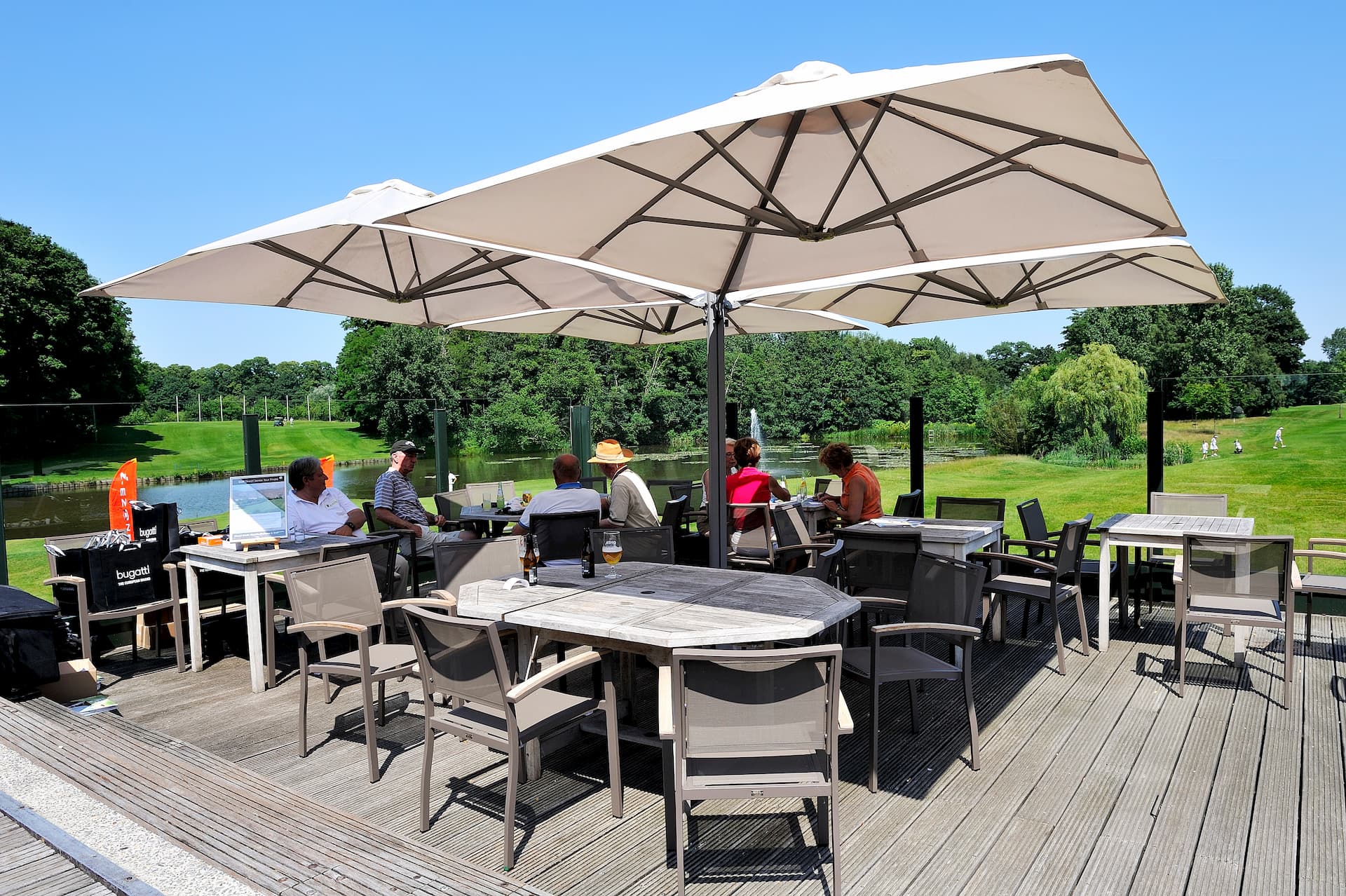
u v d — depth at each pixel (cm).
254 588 503
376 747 387
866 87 243
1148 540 551
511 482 925
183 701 491
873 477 633
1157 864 296
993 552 582
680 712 263
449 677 315
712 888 283
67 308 3750
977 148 318
